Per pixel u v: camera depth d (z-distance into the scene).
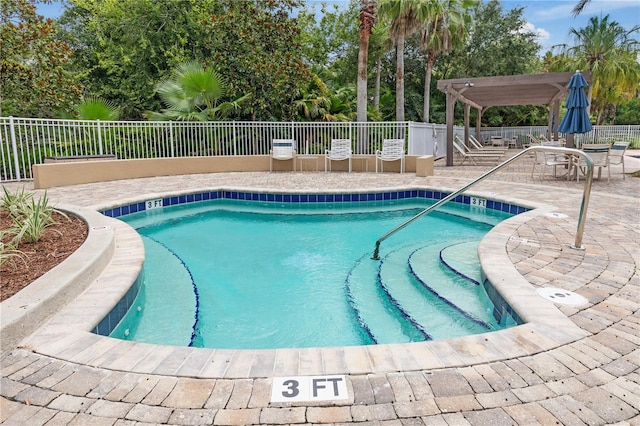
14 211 4.42
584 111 8.88
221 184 9.14
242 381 1.89
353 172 11.71
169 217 7.16
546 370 1.96
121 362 2.04
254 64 13.80
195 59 15.32
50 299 2.49
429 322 3.28
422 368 1.98
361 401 1.74
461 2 19.61
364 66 13.05
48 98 12.05
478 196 7.25
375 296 3.82
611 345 2.18
